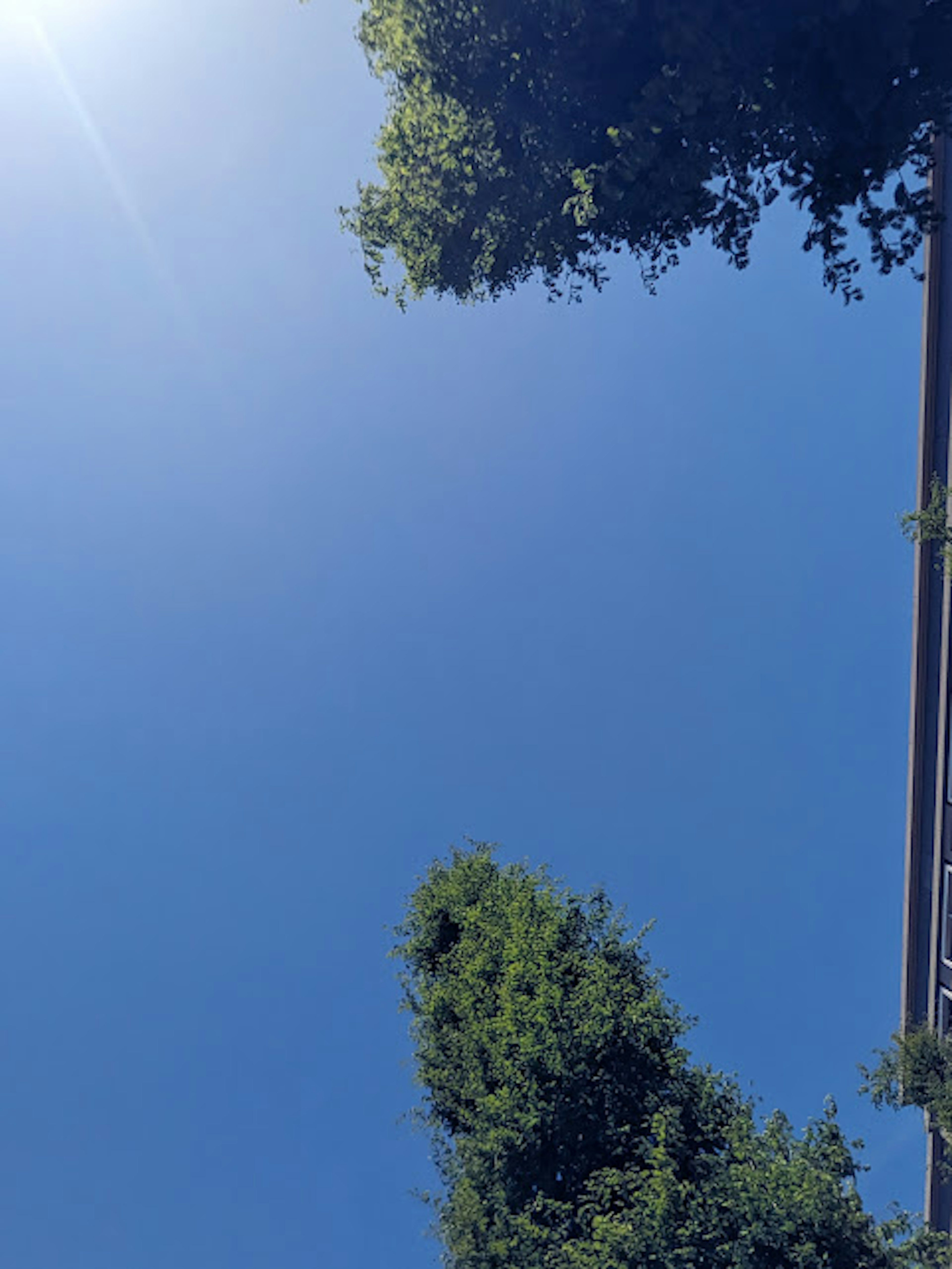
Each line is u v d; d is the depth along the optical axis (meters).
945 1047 19.39
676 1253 13.36
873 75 10.74
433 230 16.78
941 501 18.20
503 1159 16.31
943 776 21.00
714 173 12.83
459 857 23.61
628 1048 17.27
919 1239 14.12
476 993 18.69
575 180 12.37
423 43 12.72
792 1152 14.80
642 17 11.08
